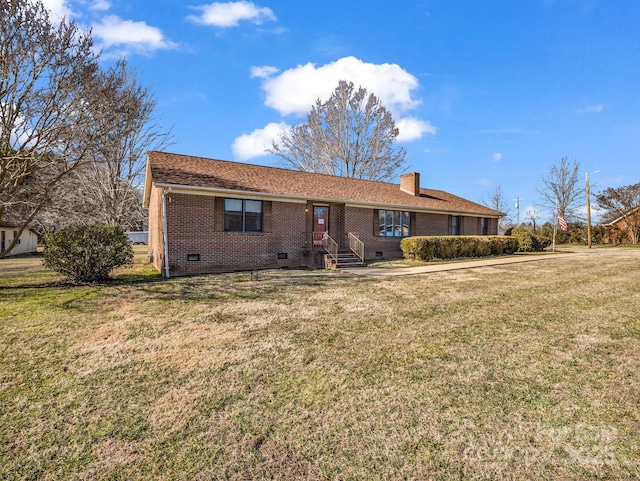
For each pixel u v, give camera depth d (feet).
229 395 11.14
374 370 12.96
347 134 99.25
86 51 30.76
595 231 104.63
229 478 7.50
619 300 24.34
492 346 15.40
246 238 43.11
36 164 31.48
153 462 8.04
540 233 115.14
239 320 19.44
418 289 28.48
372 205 54.24
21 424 9.62
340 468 7.80
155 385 11.86
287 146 105.19
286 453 8.33
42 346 15.51
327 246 47.39
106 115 32.89
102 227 32.71
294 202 47.37
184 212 38.78
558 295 26.00
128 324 18.67
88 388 11.68
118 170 75.05
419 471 7.68
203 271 39.81
